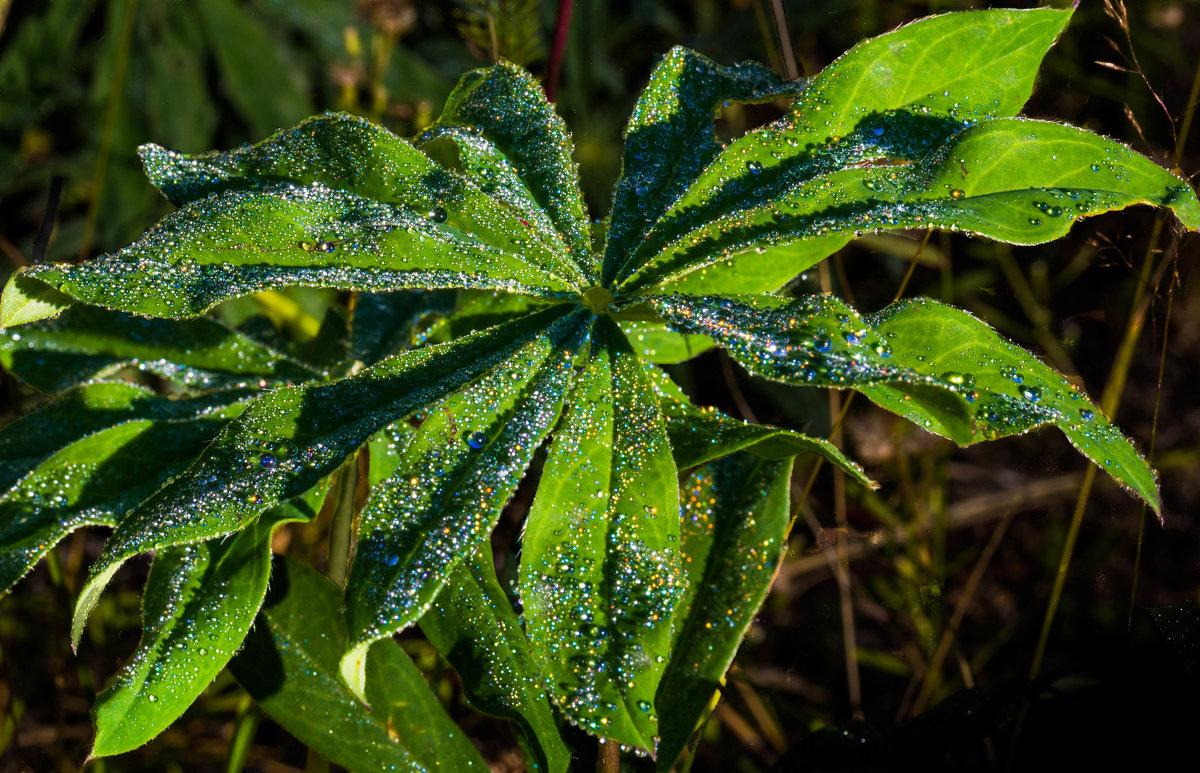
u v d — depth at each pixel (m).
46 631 0.52
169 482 0.36
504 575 0.41
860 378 0.35
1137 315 0.46
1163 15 0.65
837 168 0.38
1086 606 0.55
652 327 0.40
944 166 0.37
